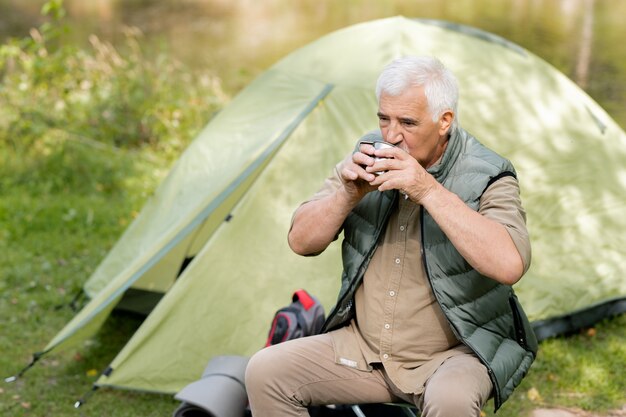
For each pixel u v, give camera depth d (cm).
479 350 234
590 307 407
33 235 562
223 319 361
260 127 415
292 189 380
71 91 746
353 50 430
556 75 462
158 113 759
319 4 1659
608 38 1252
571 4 1573
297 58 449
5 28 1372
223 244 369
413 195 225
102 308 364
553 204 421
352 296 254
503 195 235
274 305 364
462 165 242
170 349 357
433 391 227
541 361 388
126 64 815
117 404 362
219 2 1702
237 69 1086
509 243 224
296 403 245
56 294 477
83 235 566
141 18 1516
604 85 980
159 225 444
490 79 432
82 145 718
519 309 251
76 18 1498
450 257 236
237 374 303
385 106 234
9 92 705
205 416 297
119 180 675
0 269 506
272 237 372
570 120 446
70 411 359
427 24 451
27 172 664
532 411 353
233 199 428
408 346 245
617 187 440
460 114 414
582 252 418
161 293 459
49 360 405
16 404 363
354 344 253
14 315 453
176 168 454
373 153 229
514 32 1298
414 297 244
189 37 1327
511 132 422
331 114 399
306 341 252
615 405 355
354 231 250
